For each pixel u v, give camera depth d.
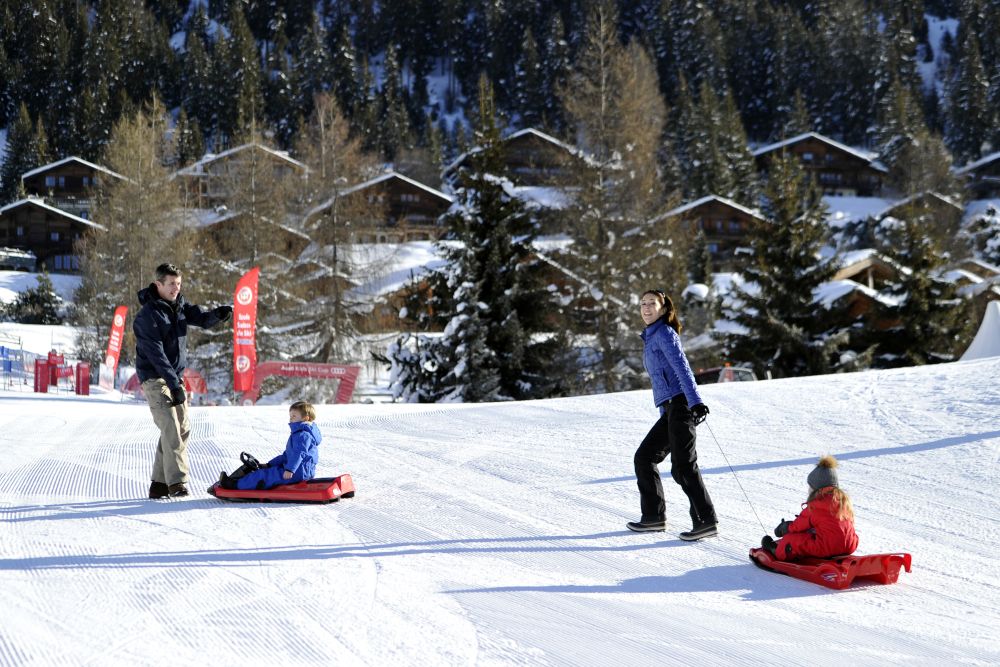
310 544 5.62
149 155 42.25
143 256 40.75
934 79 146.00
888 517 6.63
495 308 28.59
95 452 9.70
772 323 33.31
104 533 5.85
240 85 120.88
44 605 4.27
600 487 7.66
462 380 26.80
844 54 132.38
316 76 131.12
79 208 83.31
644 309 6.03
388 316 34.84
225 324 34.75
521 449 9.81
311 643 3.78
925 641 4.04
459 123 128.88
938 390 12.18
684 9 137.88
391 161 121.50
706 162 91.62
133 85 127.38
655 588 4.83
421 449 9.84
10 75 126.12
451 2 156.88
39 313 58.69
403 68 160.00
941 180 87.69
